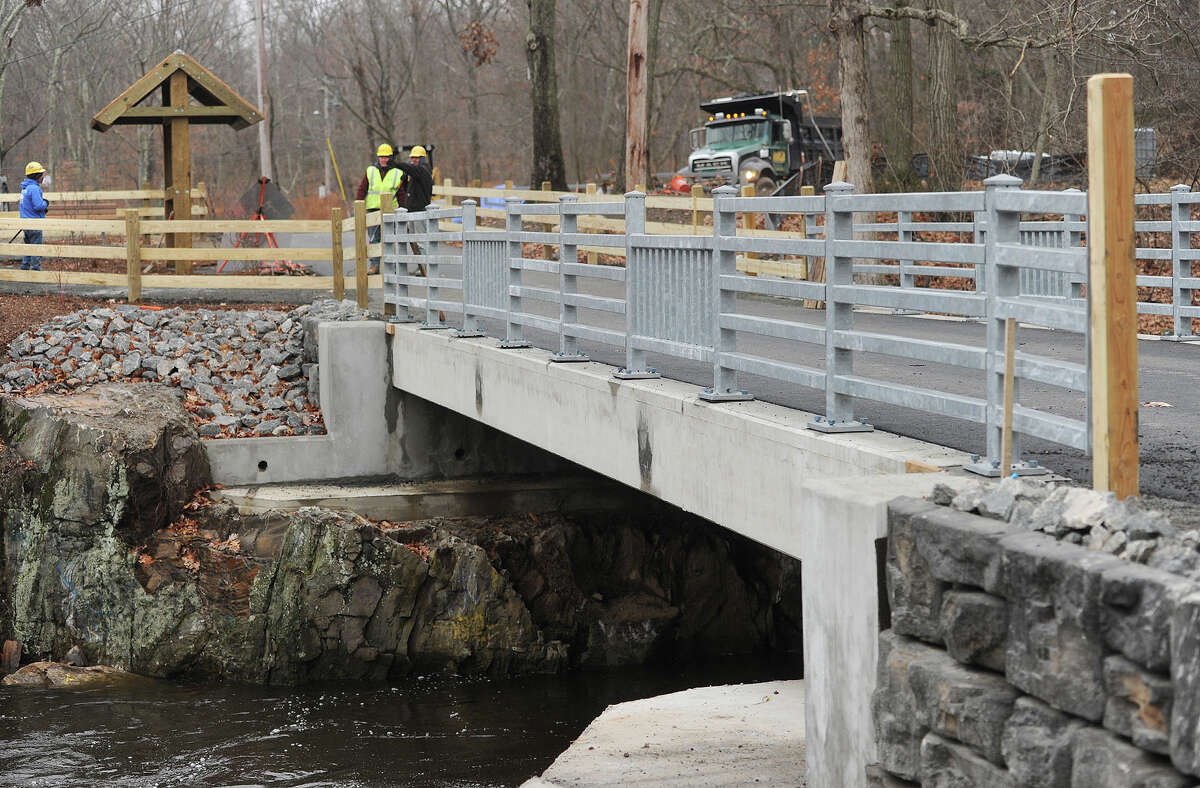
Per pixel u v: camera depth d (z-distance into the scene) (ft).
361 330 64.64
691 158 132.77
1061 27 91.50
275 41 320.29
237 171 311.68
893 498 20.31
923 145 128.16
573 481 64.80
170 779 41.22
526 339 52.37
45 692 51.88
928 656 18.66
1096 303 18.30
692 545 62.69
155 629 54.60
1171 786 14.19
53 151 244.42
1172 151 101.60
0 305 79.46
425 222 59.57
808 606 22.53
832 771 21.86
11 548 57.36
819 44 210.59
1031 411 21.26
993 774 17.06
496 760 43.39
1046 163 116.47
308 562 54.80
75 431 56.65
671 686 55.16
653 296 35.04
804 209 27.27
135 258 81.51
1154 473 24.17
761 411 30.37
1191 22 95.61
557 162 129.90
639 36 110.42
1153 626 14.40
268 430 64.80
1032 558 16.22
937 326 57.88
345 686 54.03
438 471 66.03
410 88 270.26
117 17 256.52
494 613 56.34
